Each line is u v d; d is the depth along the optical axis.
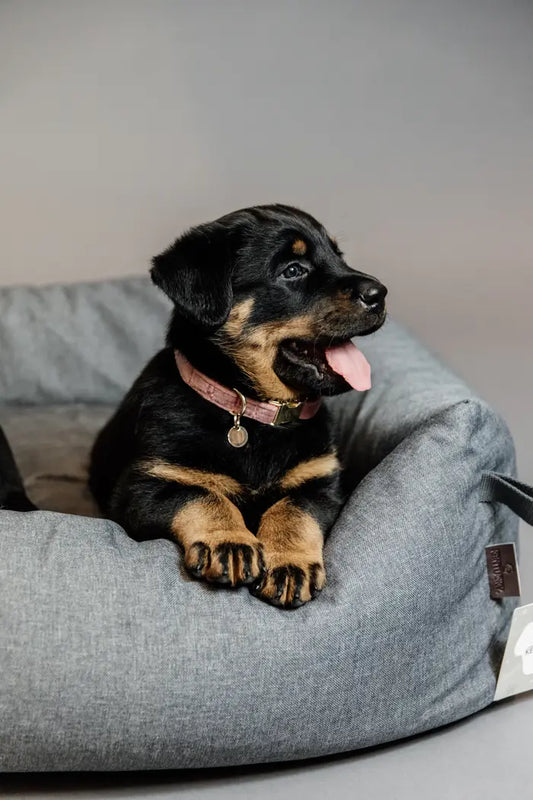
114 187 2.10
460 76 2.18
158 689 0.99
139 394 1.24
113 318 1.77
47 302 1.77
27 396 1.77
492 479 1.16
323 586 1.06
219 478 1.18
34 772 1.05
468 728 1.12
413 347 1.56
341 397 1.47
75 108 2.05
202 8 2.05
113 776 1.05
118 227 2.12
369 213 2.21
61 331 1.76
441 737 1.11
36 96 2.04
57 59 2.03
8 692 0.98
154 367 1.25
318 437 1.21
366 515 1.11
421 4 2.13
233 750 1.02
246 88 2.11
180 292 1.15
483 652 1.14
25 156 2.06
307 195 2.18
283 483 1.19
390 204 2.20
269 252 1.18
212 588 1.04
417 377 1.43
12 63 2.02
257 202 2.16
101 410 1.74
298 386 1.19
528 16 2.17
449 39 2.16
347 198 2.19
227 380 1.19
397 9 2.12
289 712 1.02
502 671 1.14
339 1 2.10
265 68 2.11
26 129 2.05
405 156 2.19
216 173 2.13
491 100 2.20
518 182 2.21
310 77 2.12
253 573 1.04
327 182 2.18
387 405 1.38
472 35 2.17
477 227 2.22
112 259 2.14
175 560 1.07
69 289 1.79
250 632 1.02
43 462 1.55
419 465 1.13
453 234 2.21
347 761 1.08
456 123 2.20
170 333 1.24
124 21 2.03
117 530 1.09
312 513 1.15
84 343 1.76
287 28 2.09
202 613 1.02
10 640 0.99
